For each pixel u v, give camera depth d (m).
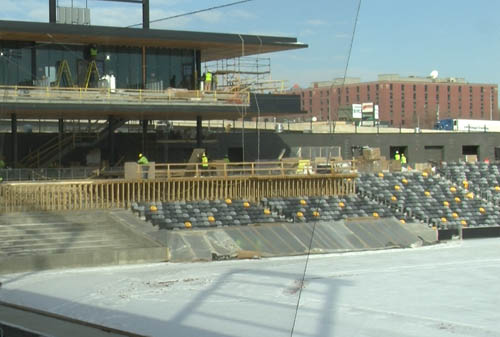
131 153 49.47
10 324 17.34
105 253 31.50
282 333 7.42
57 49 42.91
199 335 13.20
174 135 51.84
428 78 149.62
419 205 50.41
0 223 33.69
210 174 43.53
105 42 42.88
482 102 160.00
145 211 39.22
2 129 46.38
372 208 46.22
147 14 38.81
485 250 40.09
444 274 30.53
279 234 36.53
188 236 35.34
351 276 29.70
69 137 47.50
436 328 19.36
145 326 16.41
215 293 21.77
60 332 16.22
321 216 42.03
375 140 60.91
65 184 37.25
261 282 23.52
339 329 18.69
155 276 27.73
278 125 41.28
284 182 38.56
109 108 42.19
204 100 39.53
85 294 22.62
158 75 45.31
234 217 39.09
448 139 65.19
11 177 38.62
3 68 41.72
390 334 18.44
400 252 39.06
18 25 39.41
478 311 22.06
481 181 58.94
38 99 40.69
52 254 29.92
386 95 143.38
